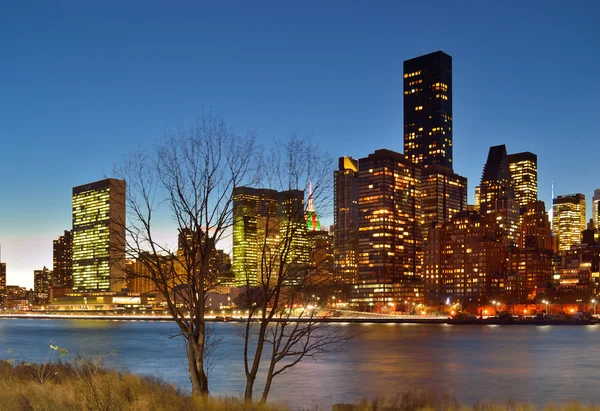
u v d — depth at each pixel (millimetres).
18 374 39062
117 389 27672
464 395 68125
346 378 82125
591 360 114625
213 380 75625
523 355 127125
